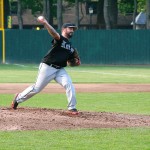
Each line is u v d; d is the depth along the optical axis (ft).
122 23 493.77
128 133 76.43
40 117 84.58
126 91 152.87
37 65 280.31
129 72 236.43
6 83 174.40
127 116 91.50
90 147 67.00
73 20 494.18
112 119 87.10
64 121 82.94
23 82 178.50
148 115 95.20
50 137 72.74
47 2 350.23
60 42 86.28
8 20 323.78
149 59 285.23
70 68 264.31
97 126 81.10
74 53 88.43
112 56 285.43
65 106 116.06
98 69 256.93
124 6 464.24
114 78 201.26
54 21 460.14
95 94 144.25
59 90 155.12
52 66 87.35
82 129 78.48
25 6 440.86
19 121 81.35
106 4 317.83
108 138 72.79
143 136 74.49
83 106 116.37
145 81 187.93
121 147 67.15
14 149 65.46
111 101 127.24
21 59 286.05
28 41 284.61
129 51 285.02
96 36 283.79
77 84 174.09
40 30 283.38
